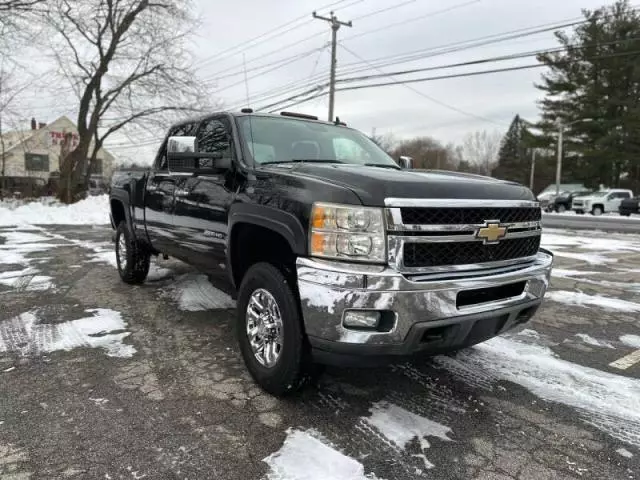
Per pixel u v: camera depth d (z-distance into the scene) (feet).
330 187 8.68
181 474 7.52
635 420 9.46
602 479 7.63
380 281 7.98
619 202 99.40
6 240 34.71
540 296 10.22
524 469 7.86
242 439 8.54
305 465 7.80
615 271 25.18
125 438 8.51
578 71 139.74
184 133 15.85
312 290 8.50
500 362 12.29
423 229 8.36
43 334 13.83
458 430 9.03
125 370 11.43
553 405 10.05
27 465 7.69
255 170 10.88
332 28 79.61
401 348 8.30
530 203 10.23
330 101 80.64
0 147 122.31
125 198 18.89
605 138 134.72
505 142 269.64
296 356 9.29
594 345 13.69
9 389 10.36
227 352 12.65
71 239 35.55
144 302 17.26
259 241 11.14
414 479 7.53
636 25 128.67
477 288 8.73
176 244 15.01
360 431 8.91
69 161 73.10
